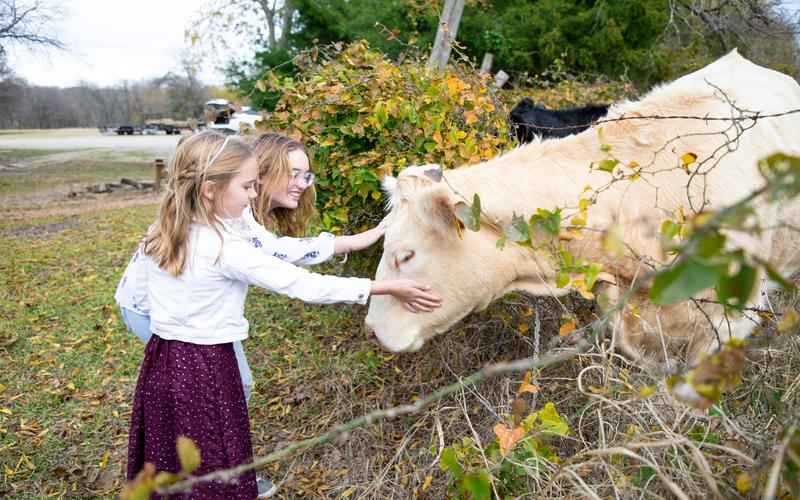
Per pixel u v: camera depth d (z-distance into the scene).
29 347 5.10
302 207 3.38
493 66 13.11
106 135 39.06
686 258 0.92
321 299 2.47
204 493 2.47
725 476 1.93
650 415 2.20
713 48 12.70
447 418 3.07
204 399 2.47
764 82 3.40
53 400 4.21
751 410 2.26
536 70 13.52
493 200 2.58
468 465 2.33
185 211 2.40
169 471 2.56
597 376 2.71
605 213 2.60
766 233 2.72
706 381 1.31
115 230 10.15
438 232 2.51
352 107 3.82
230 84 14.98
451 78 3.85
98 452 3.65
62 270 7.47
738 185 2.72
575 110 6.05
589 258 2.59
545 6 13.12
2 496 3.26
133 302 2.72
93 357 4.87
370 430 3.35
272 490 2.98
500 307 3.34
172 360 2.49
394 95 3.73
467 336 3.59
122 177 18.58
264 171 3.10
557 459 2.20
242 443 2.58
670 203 2.67
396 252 2.60
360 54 4.41
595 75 10.89
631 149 2.75
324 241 3.09
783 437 1.48
